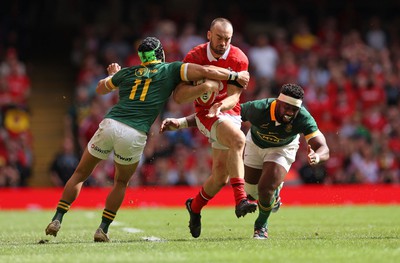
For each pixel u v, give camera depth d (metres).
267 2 100.94
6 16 91.44
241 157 31.08
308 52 88.25
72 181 31.53
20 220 50.06
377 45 92.88
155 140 71.75
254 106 32.00
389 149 77.00
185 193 69.44
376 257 23.91
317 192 70.56
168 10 97.81
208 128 32.28
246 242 29.56
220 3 99.69
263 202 32.00
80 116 76.38
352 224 42.94
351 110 80.44
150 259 23.84
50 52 94.06
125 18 94.94
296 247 27.09
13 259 24.39
